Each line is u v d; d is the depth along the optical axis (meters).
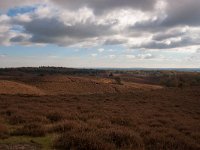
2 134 9.45
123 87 134.50
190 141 10.04
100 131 9.83
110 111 21.47
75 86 128.38
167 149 8.70
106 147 8.06
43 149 7.90
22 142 8.66
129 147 8.48
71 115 16.55
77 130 10.03
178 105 31.58
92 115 17.09
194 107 30.17
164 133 11.23
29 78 141.00
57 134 10.44
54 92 106.69
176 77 132.25
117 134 9.39
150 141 9.64
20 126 12.38
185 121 17.28
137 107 27.47
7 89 82.56
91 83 139.00
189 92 52.56
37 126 11.20
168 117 19.50
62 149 8.12
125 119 15.49
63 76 157.25
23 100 31.19
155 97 43.72
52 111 17.22
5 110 18.19
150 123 15.47
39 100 32.34
